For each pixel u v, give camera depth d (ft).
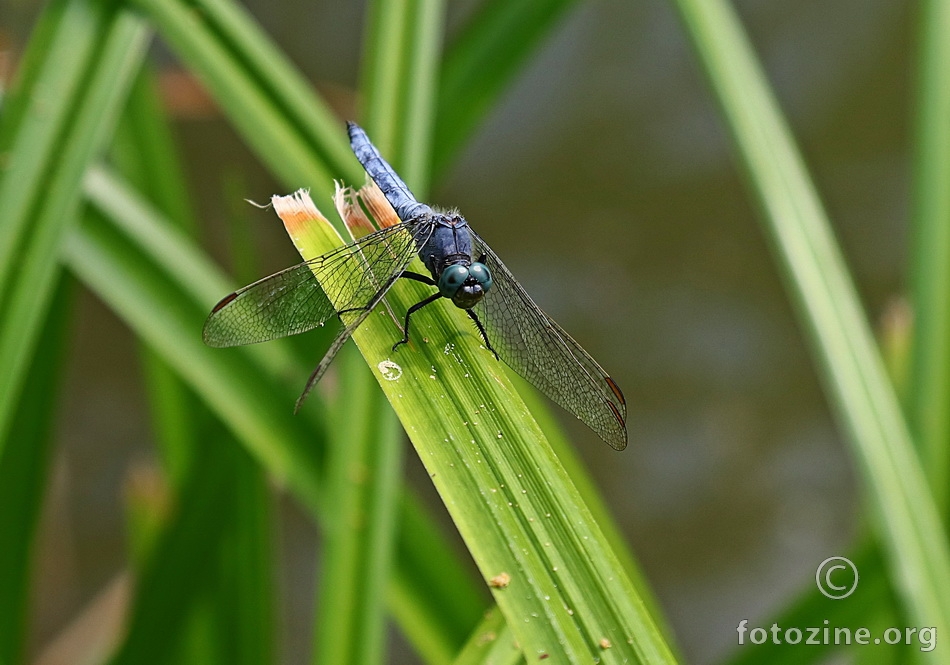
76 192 1.76
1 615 1.82
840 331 1.74
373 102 1.79
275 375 1.82
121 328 3.91
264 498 1.85
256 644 1.86
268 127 1.78
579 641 1.67
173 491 1.87
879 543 1.79
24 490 1.82
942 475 1.76
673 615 3.15
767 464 3.56
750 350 3.96
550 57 5.07
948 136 1.77
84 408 3.63
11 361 1.74
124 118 1.87
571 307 4.16
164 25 1.78
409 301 1.75
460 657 1.72
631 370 3.90
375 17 1.80
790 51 5.06
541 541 1.68
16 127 1.76
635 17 5.15
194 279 1.81
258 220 4.05
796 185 1.76
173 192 1.88
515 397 1.71
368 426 1.75
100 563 3.16
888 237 4.29
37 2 2.04
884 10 5.09
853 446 1.73
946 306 1.76
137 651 1.84
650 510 3.43
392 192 1.78
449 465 1.69
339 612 1.74
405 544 1.82
